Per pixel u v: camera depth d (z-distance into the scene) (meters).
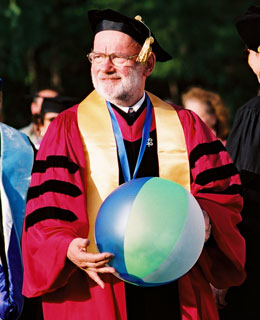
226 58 19.81
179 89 21.73
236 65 20.05
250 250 5.80
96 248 4.88
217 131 7.81
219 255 5.13
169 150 5.10
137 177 5.02
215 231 4.94
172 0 19.27
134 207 4.54
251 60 5.88
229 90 20.16
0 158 5.73
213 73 19.58
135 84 4.96
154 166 5.07
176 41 19.22
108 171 4.98
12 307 5.50
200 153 5.09
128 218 4.52
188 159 5.10
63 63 21.20
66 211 4.82
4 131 5.83
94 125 5.06
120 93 4.95
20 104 21.14
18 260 5.57
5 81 20.91
